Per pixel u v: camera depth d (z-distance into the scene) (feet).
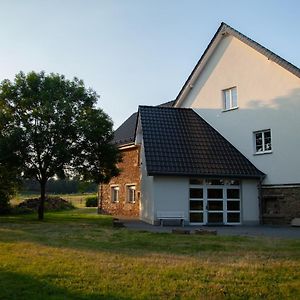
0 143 67.15
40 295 21.56
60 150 67.46
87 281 24.25
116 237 46.11
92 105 75.41
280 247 38.78
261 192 76.02
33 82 72.33
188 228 64.03
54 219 76.89
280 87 73.87
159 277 25.27
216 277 25.57
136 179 90.94
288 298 21.89
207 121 87.20
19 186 82.99
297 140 70.49
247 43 79.46
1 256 31.89
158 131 79.41
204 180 73.92
